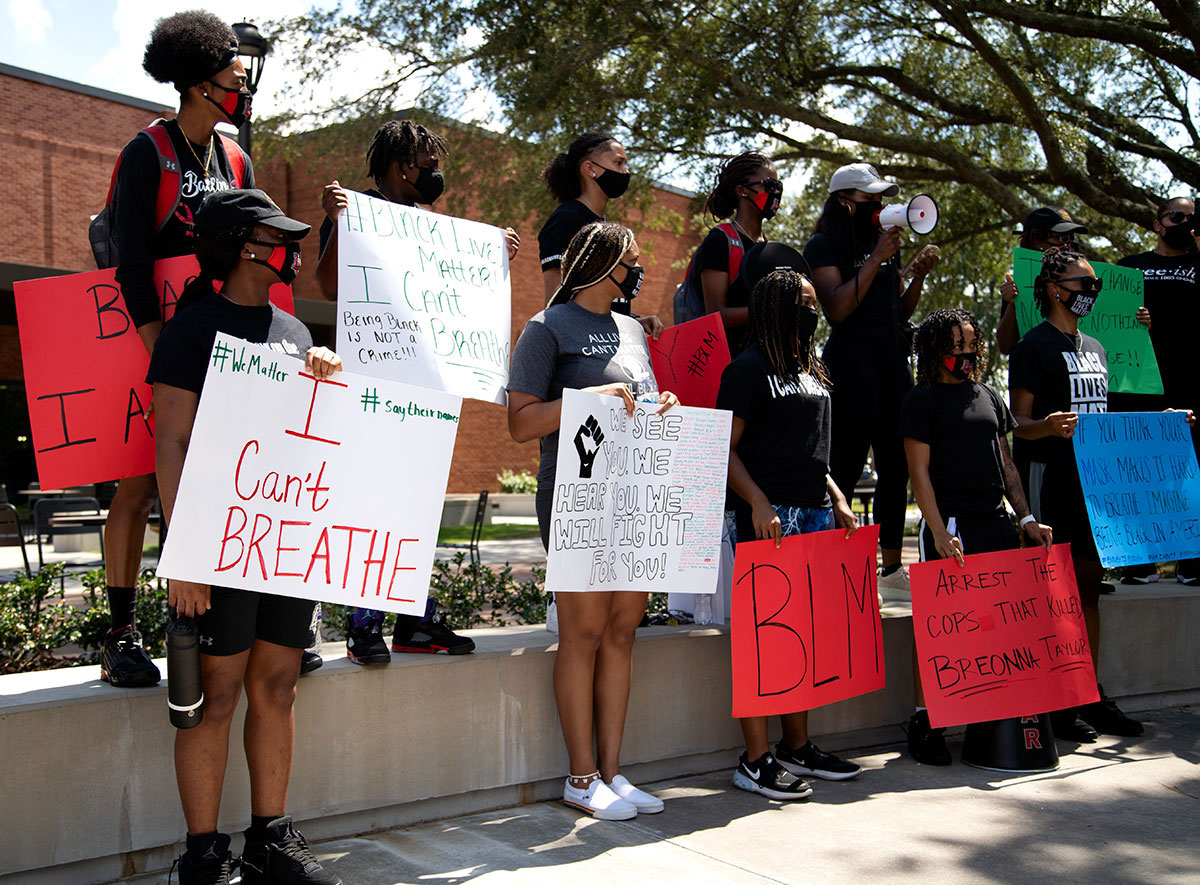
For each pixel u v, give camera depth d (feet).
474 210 62.49
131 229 10.67
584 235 12.44
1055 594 15.14
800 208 56.70
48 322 10.75
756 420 13.46
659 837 11.56
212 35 10.86
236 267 9.51
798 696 13.23
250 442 9.21
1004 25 42.55
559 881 10.19
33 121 67.36
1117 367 18.67
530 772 12.86
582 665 12.30
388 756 11.76
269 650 9.70
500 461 83.51
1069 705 14.90
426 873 10.40
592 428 11.59
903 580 18.30
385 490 10.00
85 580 16.35
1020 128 41.65
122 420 10.94
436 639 12.48
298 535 9.50
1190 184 40.75
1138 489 16.57
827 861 10.90
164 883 10.02
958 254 51.55
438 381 12.12
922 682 14.11
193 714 9.01
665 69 38.37
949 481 14.75
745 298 15.78
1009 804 12.96
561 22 38.34
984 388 15.19
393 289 12.01
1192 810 12.82
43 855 9.64
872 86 45.16
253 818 9.80
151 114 73.77
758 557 12.98
